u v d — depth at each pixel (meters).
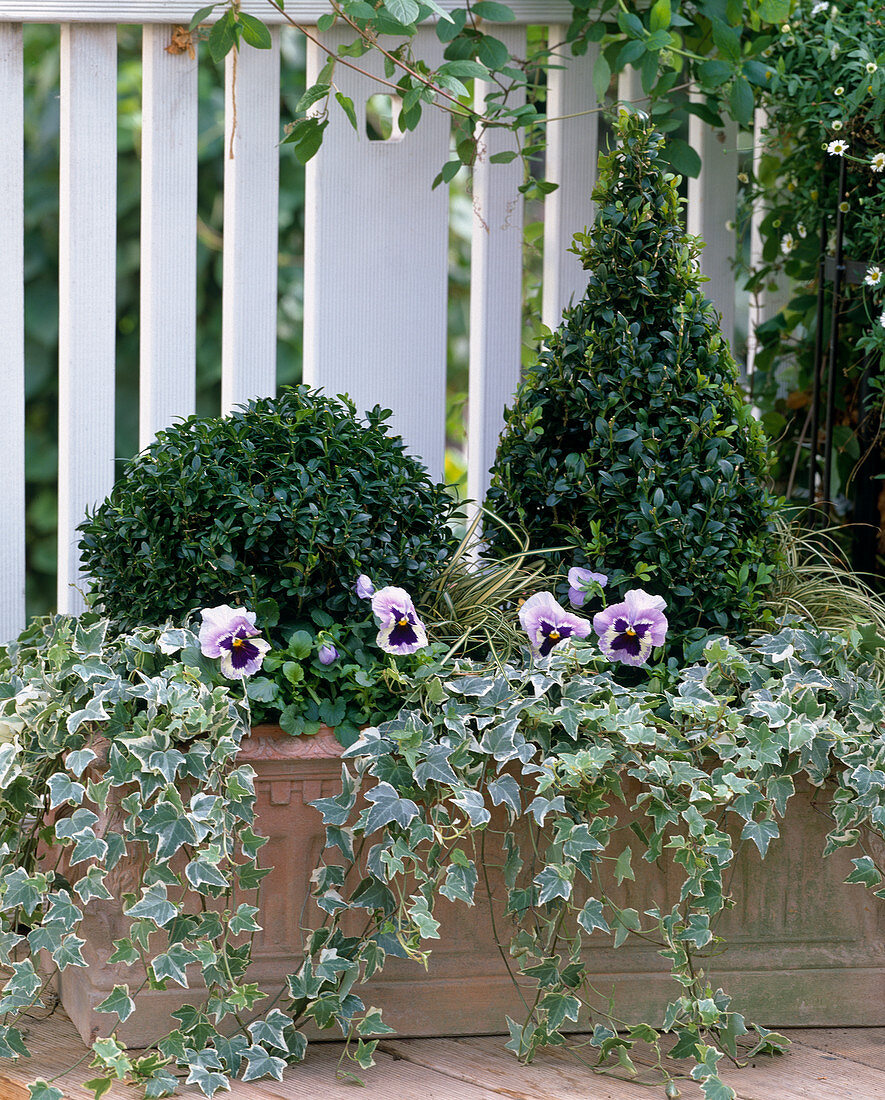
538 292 2.74
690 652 1.67
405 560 1.67
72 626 1.81
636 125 1.83
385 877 1.43
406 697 1.54
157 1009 1.49
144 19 2.16
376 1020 1.47
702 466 1.74
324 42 2.26
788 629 1.68
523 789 1.57
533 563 1.87
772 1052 1.56
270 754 1.49
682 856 1.46
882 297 2.21
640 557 1.73
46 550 3.48
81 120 2.18
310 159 2.14
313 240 2.28
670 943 1.47
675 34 2.37
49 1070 1.46
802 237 2.47
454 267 4.04
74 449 2.24
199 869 1.36
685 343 1.76
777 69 2.20
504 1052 1.55
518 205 2.37
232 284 2.27
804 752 1.54
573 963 1.50
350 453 1.65
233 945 1.52
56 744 1.49
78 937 1.53
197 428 1.67
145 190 2.22
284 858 1.53
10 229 2.18
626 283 1.78
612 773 1.49
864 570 2.29
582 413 1.78
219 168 3.45
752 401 2.62
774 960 1.64
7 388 2.21
